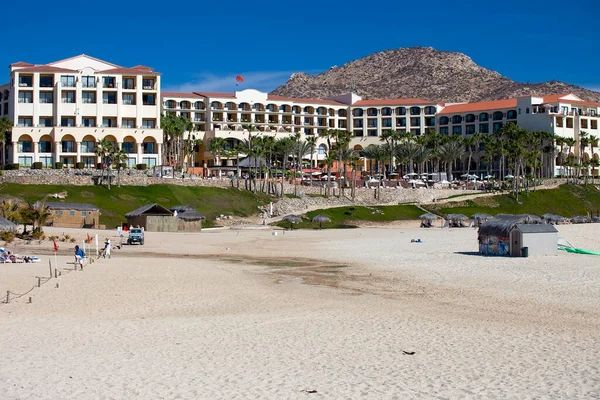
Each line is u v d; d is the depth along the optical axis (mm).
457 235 100688
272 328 29797
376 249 78125
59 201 117625
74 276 49031
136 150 153750
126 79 156125
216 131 191875
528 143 196375
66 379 21422
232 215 133625
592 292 40844
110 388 20484
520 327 30000
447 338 27625
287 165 195375
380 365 23266
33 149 148125
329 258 68125
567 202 177500
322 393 20016
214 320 31750
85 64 155250
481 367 22891
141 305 36375
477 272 52062
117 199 125188
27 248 75312
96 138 150125
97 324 30500
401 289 43656
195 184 140750
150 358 24156
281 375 21984
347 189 163375
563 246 69875
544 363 23328
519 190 178000
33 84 150500
